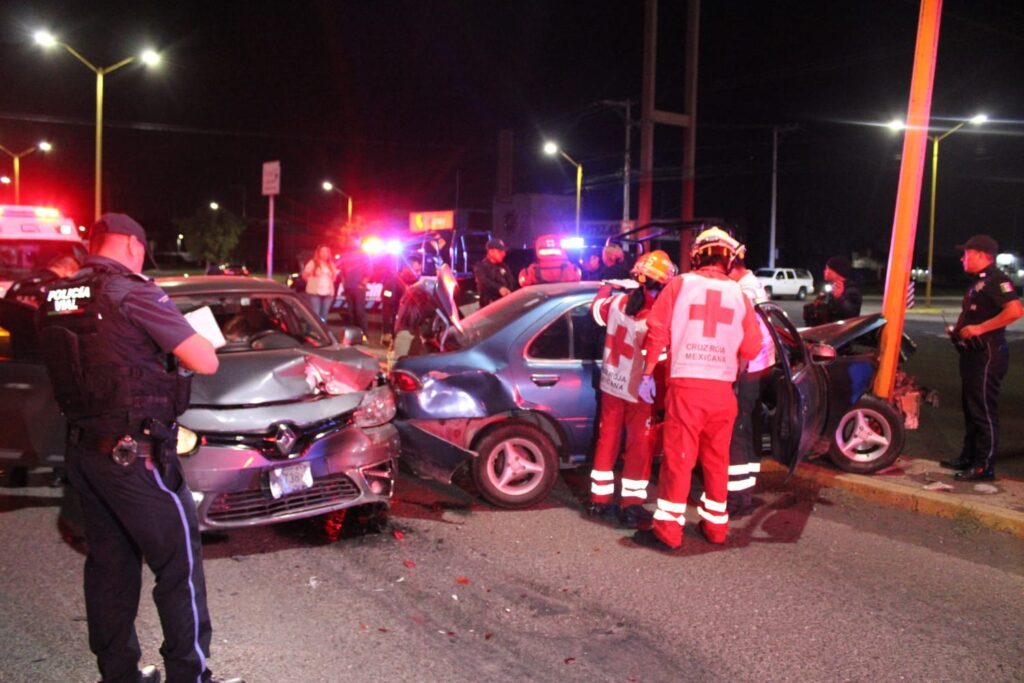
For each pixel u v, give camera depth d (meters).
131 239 3.12
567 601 4.38
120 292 2.90
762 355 5.70
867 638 3.99
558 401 5.87
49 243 11.64
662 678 3.59
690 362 5.00
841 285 7.96
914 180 7.03
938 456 7.36
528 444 5.84
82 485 2.99
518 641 3.92
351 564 4.86
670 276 5.42
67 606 4.21
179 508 3.03
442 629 4.03
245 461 4.70
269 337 6.01
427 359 5.94
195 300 6.09
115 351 2.89
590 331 6.01
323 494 5.01
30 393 5.50
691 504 6.07
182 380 3.06
